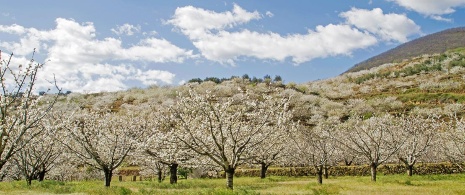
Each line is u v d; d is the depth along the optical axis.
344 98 150.88
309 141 39.44
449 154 43.56
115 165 28.52
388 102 120.44
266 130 26.70
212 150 25.22
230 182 23.80
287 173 55.62
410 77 161.12
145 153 29.55
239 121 25.11
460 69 151.00
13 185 26.09
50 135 27.39
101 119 30.45
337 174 54.41
